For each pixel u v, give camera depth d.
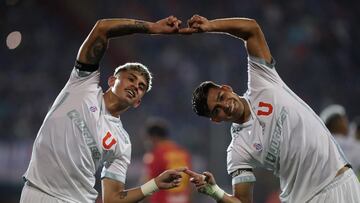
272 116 20.50
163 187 21.30
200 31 20.56
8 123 59.34
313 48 71.75
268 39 71.50
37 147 20.66
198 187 20.88
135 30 20.48
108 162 21.77
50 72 66.81
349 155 32.94
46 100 63.41
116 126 21.39
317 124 20.67
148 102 63.72
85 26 72.88
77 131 20.48
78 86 20.81
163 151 38.12
